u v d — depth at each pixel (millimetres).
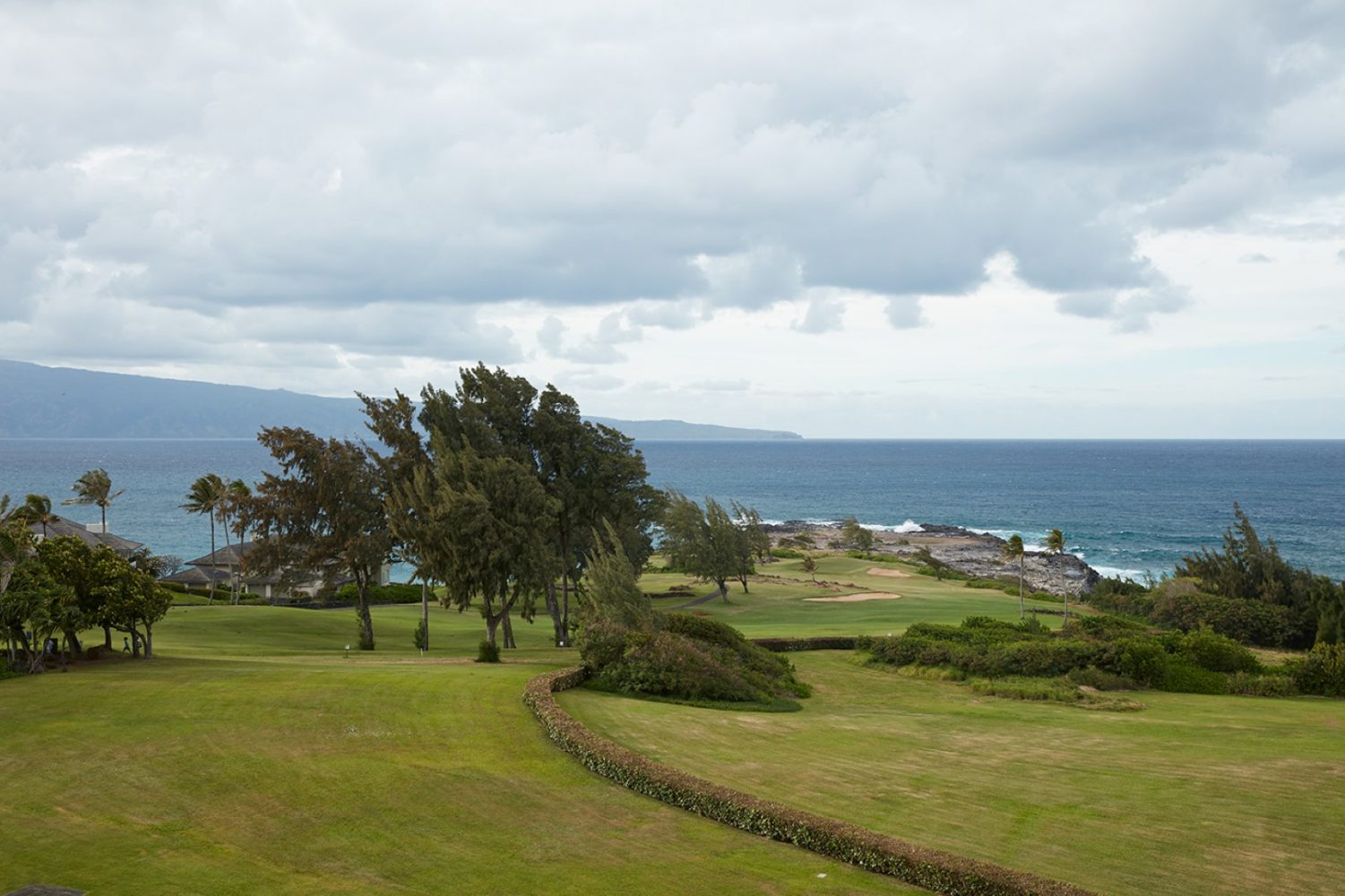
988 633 42938
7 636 29016
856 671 40094
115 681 27984
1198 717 29828
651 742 22688
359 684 27891
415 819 16906
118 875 14086
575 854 15508
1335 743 24891
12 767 19172
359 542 47250
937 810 17766
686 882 14422
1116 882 14273
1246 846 15883
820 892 14086
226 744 21000
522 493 43219
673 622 37281
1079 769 21344
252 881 14102
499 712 24703
